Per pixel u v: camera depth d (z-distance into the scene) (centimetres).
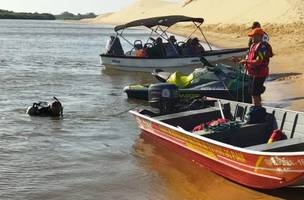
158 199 766
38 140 1097
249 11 7506
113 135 1142
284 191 787
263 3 7288
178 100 1132
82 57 3186
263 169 751
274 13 6538
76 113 1376
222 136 917
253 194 784
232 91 1452
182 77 1557
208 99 1165
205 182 839
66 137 1124
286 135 940
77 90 1775
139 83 1956
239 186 821
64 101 1554
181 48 2330
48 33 7312
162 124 983
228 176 841
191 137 888
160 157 976
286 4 6450
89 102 1539
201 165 911
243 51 2419
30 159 960
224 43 4331
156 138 1063
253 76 1163
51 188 810
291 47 3184
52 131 1176
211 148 845
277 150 781
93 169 905
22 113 1368
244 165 783
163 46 2306
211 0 10850
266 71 1159
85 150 1023
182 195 783
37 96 1639
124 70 2348
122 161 952
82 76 2166
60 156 982
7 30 8325
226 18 8488
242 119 1034
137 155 990
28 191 796
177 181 845
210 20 9081
